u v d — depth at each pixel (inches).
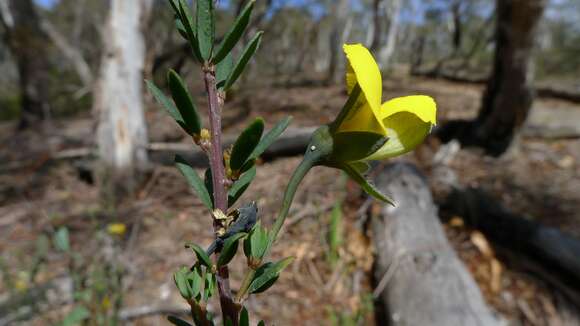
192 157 193.0
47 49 393.1
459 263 119.0
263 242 23.5
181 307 113.0
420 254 118.3
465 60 661.9
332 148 25.8
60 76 507.2
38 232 151.3
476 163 203.5
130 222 152.5
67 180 199.2
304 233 140.3
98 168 177.8
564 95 356.2
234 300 23.5
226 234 22.4
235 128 240.7
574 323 114.0
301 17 619.8
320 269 127.0
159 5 316.5
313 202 154.5
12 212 169.9
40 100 366.6
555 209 157.9
